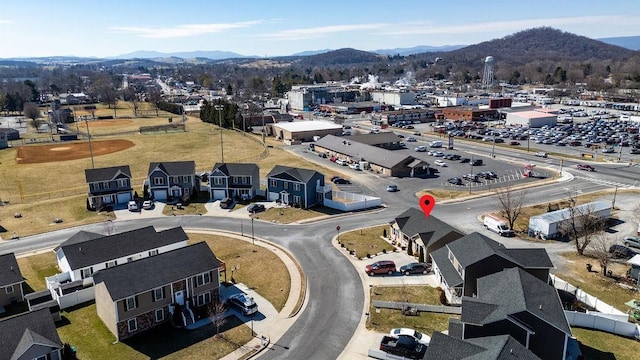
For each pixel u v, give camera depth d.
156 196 93.75
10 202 93.06
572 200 82.62
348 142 133.00
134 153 140.88
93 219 83.44
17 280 54.50
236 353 44.31
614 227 75.88
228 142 157.38
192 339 46.75
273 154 137.25
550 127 176.75
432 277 59.22
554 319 40.09
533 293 43.16
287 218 81.88
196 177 97.31
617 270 61.12
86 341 46.50
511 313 40.12
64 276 58.41
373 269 59.53
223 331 48.06
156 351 44.78
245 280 59.31
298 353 44.22
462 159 125.38
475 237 56.09
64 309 52.91
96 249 59.75
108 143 156.62
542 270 51.62
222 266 62.25
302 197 87.12
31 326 42.00
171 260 51.81
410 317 49.94
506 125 185.88
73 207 89.75
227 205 88.50
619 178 104.75
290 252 67.31
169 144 154.38
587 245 69.06
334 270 61.34
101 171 91.31
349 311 51.41
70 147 150.38
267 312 51.66
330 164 122.88
